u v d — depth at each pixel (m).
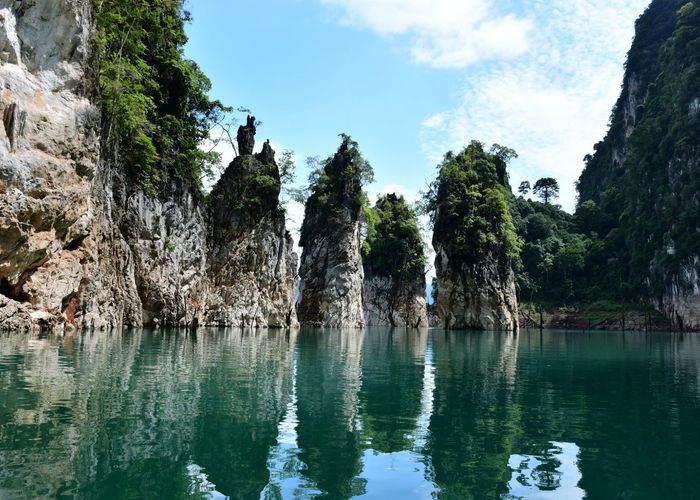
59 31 24.56
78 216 25.83
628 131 144.12
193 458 7.10
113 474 6.26
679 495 6.31
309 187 83.00
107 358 16.33
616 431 9.50
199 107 52.44
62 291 25.38
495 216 78.31
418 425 9.67
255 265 56.09
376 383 14.80
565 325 107.31
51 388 10.88
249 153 58.88
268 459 7.30
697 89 97.50
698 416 10.88
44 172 23.12
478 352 28.55
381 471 7.04
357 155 80.62
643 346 37.88
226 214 55.28
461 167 82.00
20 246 22.44
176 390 11.70
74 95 25.45
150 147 36.47
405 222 106.19
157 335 29.83
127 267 34.22
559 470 7.23
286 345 28.84
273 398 11.55
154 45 41.66
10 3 22.47
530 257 121.50
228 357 19.62
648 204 105.94
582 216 134.00
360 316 79.88
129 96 32.50
